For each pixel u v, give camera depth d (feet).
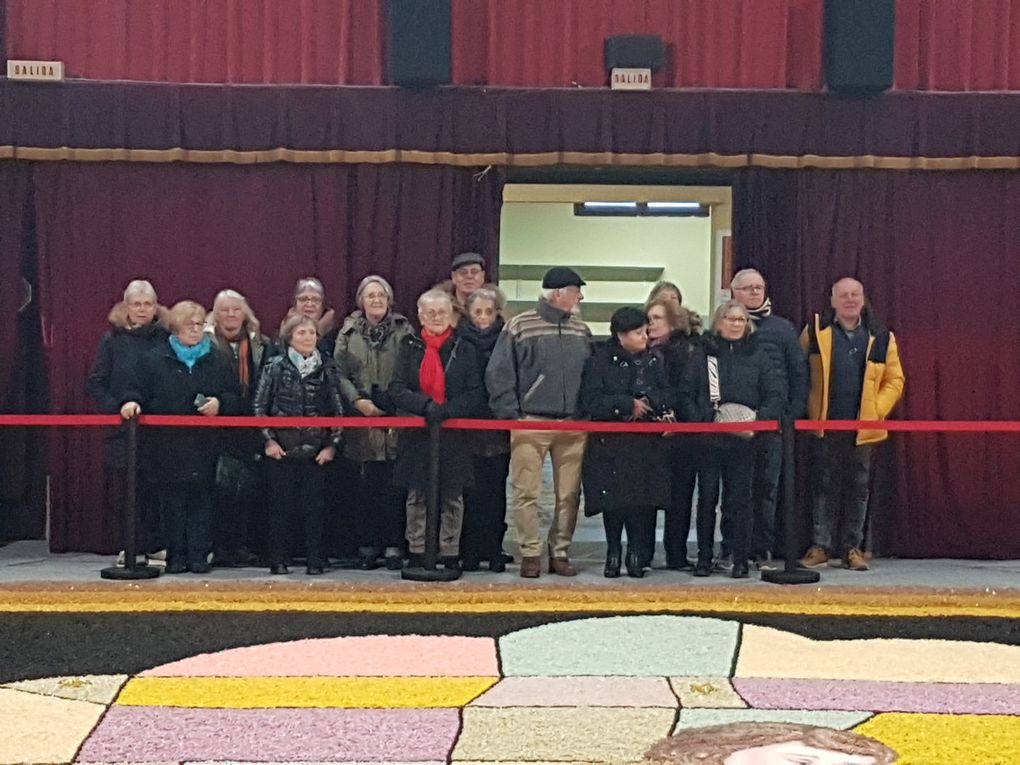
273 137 25.05
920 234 25.62
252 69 25.20
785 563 22.88
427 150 25.11
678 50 25.39
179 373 22.67
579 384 22.89
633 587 21.49
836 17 24.77
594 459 22.66
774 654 17.75
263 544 24.81
